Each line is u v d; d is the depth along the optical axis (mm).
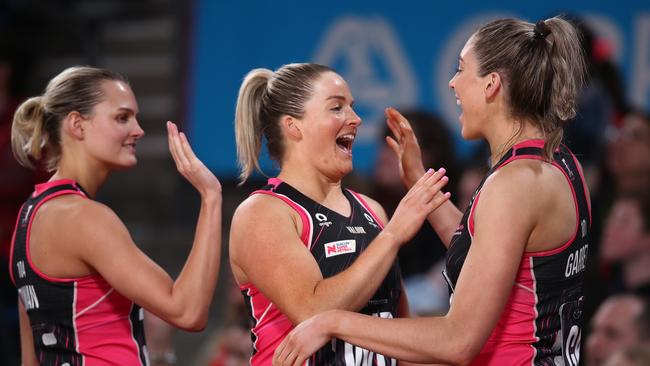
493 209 6074
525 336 6309
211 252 7414
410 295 13141
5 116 16328
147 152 18484
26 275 7531
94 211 7293
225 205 16594
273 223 6793
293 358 6223
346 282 6441
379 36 15992
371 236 7254
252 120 7461
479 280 5988
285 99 7219
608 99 14547
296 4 16406
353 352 6938
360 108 15992
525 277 6262
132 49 19156
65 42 19000
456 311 6020
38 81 18344
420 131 14547
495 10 15477
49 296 7406
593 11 15109
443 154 14547
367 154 15812
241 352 12727
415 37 15812
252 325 7266
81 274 7348
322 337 6219
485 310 5965
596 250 13289
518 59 6441
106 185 18406
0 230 14789
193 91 16875
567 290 6461
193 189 17625
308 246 6930
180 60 17000
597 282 12812
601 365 11719
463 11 15602
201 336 15516
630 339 11570
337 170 7227
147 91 18844
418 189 6723
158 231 17344
